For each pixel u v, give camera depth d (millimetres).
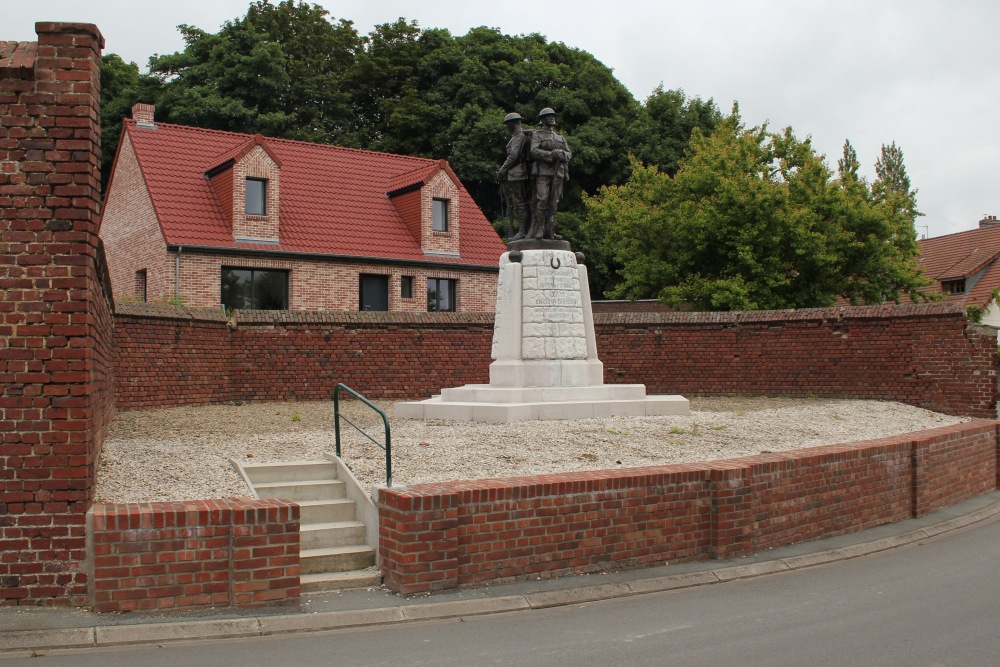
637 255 32156
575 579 8680
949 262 48812
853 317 20078
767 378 20938
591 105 48094
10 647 6488
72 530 7125
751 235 28422
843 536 11312
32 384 7129
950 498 14039
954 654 6652
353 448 11414
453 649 6746
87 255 7254
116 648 6645
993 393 18391
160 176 28859
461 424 13875
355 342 19828
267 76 42250
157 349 16953
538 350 15352
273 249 28422
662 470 9586
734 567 9445
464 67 46344
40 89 7273
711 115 48156
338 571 8383
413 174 32875
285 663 6352
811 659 6531
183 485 8922
